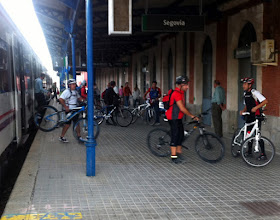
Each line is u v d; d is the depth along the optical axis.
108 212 4.51
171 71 18.53
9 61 7.71
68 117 9.56
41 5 16.30
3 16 7.15
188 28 10.18
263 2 9.38
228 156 8.07
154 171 6.63
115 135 11.15
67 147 8.88
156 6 13.36
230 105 11.53
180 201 4.97
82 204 4.77
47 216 4.30
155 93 13.95
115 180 5.96
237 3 10.68
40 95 15.23
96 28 17.70
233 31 11.16
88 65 6.07
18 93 8.88
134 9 12.70
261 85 9.70
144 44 23.58
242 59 11.20
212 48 12.92
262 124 9.56
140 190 5.45
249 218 4.39
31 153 8.03
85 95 15.20
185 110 7.18
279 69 8.90
